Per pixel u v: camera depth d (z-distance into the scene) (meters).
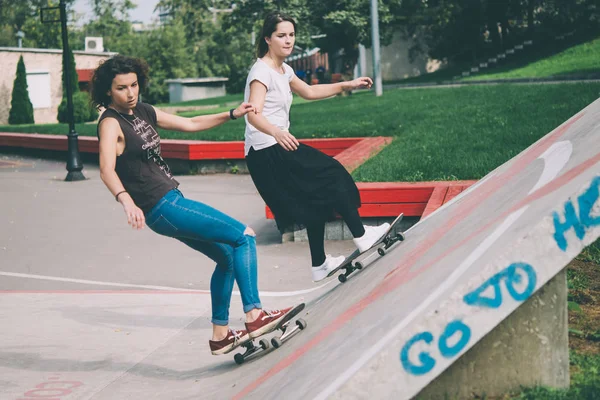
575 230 2.86
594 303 4.57
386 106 21.66
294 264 8.09
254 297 4.37
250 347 4.57
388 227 4.91
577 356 3.58
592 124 3.96
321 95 5.12
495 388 3.17
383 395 2.84
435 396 3.18
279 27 4.78
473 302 2.84
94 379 4.65
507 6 41.91
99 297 6.92
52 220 11.52
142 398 4.27
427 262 3.67
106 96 4.24
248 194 13.56
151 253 9.03
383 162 10.69
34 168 19.66
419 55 48.12
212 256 4.43
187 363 4.91
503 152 10.46
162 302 6.67
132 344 5.38
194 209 4.23
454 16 42.31
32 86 42.72
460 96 20.95
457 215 4.52
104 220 11.38
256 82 4.75
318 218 4.88
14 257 9.01
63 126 28.38
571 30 40.06
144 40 66.50
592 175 2.88
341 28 41.31
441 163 10.03
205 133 19.72
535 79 26.77
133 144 4.18
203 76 71.81
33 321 6.05
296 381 3.29
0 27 75.06
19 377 4.70
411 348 2.84
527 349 3.15
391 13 43.00
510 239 2.93
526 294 2.85
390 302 3.43
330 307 4.46
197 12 68.44
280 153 4.86
